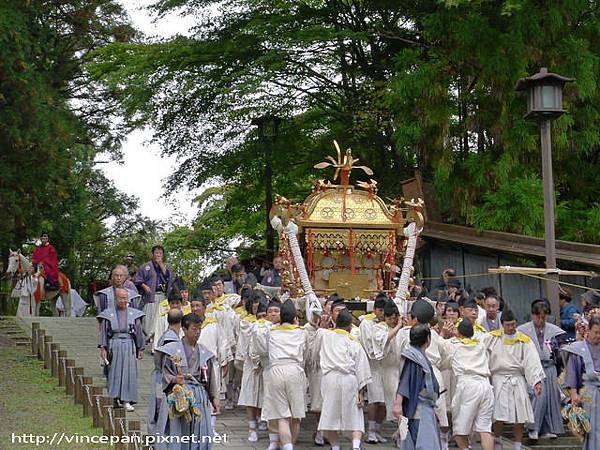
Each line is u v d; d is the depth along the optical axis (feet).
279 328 37.96
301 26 75.46
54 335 69.36
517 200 61.67
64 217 114.11
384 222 46.19
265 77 71.92
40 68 75.61
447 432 40.06
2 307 99.14
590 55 64.39
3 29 65.05
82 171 113.91
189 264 105.50
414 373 31.99
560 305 49.96
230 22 76.69
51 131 69.72
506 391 40.16
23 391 50.08
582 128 66.23
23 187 70.69
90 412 43.50
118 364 44.42
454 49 66.85
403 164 76.79
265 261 73.10
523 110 65.21
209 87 76.84
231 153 81.71
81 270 125.18
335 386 37.06
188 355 33.83
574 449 42.60
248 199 85.97
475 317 40.52
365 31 73.67
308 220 45.73
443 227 65.21
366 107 72.23
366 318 40.75
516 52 64.23
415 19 74.49
